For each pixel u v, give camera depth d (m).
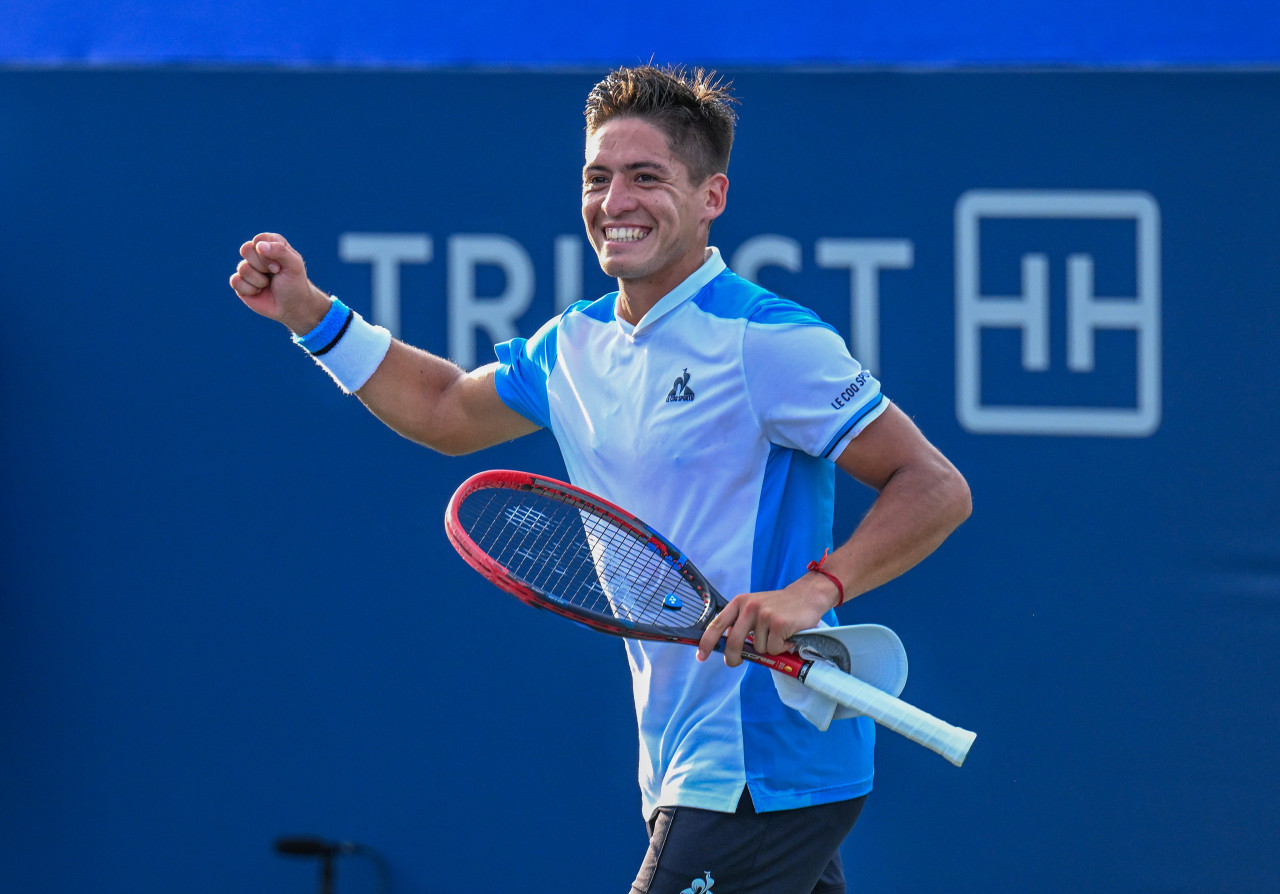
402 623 16.19
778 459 8.79
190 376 16.25
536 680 16.11
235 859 16.09
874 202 16.14
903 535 8.39
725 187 9.16
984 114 16.08
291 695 16.19
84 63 16.34
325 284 16.39
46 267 16.27
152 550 16.22
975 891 15.79
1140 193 16.02
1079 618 15.88
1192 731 15.72
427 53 16.47
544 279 16.34
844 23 16.34
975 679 15.90
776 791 8.66
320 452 16.25
